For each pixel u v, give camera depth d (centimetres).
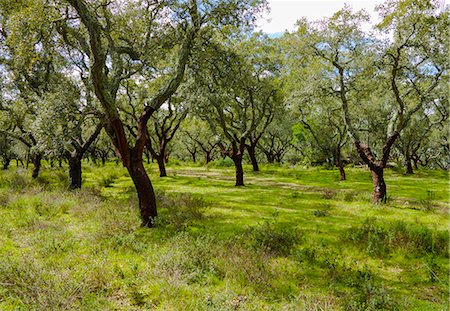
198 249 775
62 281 621
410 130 3494
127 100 2720
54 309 516
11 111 2075
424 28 1388
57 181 2225
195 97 2039
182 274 671
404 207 1510
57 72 1914
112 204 1355
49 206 1279
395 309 555
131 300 589
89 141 1905
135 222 1095
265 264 731
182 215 1203
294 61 1886
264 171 3616
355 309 545
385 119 3006
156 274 664
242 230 1066
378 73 1588
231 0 1203
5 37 1645
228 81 1620
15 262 686
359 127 2702
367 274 691
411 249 852
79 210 1245
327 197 1778
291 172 3503
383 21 1453
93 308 538
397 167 4259
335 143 3294
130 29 1287
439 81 1492
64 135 1103
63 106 1102
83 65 1836
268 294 612
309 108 2575
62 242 862
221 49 1490
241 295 611
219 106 2134
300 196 1847
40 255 783
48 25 997
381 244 888
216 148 5956
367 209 1454
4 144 3669
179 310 548
